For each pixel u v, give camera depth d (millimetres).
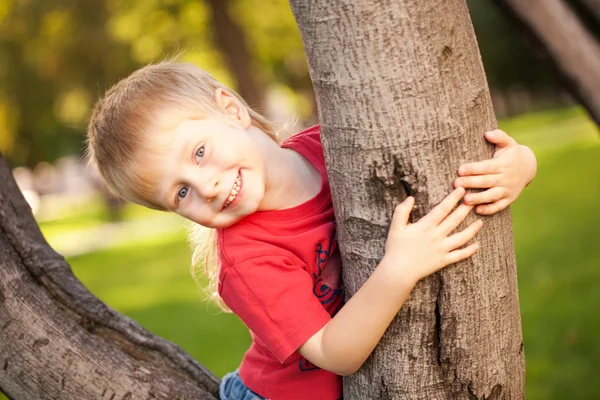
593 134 16422
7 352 1782
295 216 1854
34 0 15828
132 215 25344
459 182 1507
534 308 5586
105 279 11438
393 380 1628
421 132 1465
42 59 16531
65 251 17422
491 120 1558
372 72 1432
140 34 16781
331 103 1499
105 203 23297
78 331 1845
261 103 15562
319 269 1807
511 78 26859
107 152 1843
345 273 1682
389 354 1621
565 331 5004
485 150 1544
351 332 1579
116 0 16141
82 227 23734
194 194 1781
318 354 1651
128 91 1860
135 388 1833
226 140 1788
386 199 1524
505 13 4141
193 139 1776
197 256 2189
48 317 1823
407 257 1507
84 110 18875
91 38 16109
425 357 1602
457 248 1542
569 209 9352
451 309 1568
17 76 16703
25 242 1948
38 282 1928
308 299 1703
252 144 1826
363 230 1572
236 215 1782
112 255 14672
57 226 26359
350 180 1544
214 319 7297
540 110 30000
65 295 1947
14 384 1794
